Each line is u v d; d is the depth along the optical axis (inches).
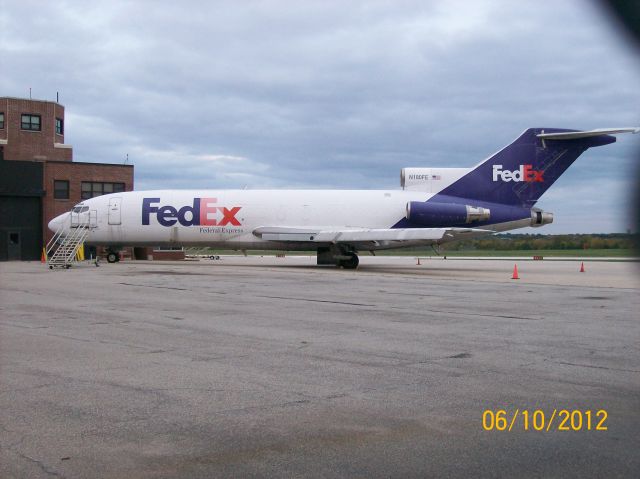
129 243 1466.5
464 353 401.4
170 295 762.2
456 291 844.0
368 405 278.7
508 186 1405.0
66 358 381.7
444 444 227.5
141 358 382.6
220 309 625.9
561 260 2190.0
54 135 2514.8
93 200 1483.8
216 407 275.1
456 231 1266.0
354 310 624.1
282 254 3117.6
